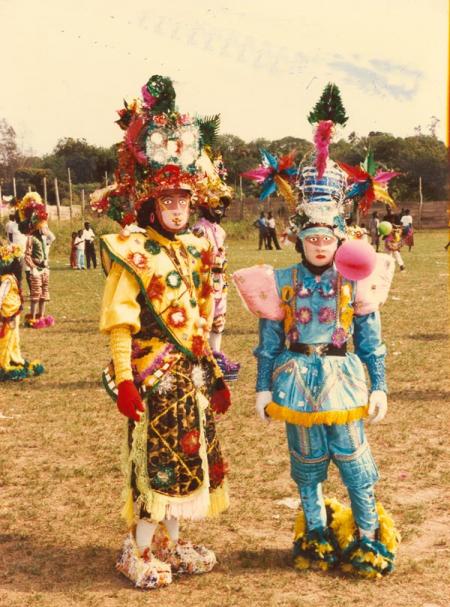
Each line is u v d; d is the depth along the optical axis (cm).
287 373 424
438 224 5047
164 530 440
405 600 395
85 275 2481
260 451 642
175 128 430
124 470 433
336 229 424
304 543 433
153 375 420
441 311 1432
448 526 491
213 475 439
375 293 431
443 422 718
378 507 438
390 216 2330
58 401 820
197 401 427
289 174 446
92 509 527
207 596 405
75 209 4688
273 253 3338
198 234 496
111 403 811
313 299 425
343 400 415
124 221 451
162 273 424
